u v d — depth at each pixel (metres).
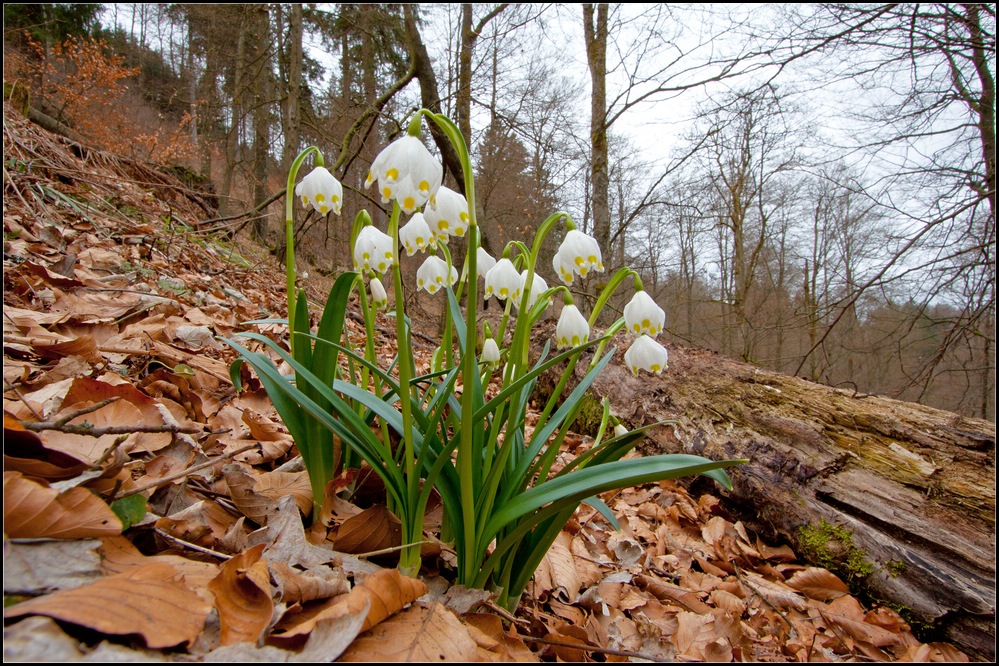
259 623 0.89
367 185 1.13
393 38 8.98
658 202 8.09
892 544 2.06
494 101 8.24
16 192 3.67
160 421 1.50
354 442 1.30
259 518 1.27
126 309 2.57
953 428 2.48
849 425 2.66
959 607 1.83
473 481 1.32
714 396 3.12
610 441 1.31
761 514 2.50
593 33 8.62
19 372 1.59
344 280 1.31
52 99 10.13
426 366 4.82
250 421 1.76
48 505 0.84
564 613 1.63
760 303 15.12
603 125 7.90
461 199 1.40
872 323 7.93
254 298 4.72
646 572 2.11
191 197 7.39
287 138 8.98
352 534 1.32
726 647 1.61
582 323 1.35
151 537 1.07
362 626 0.92
